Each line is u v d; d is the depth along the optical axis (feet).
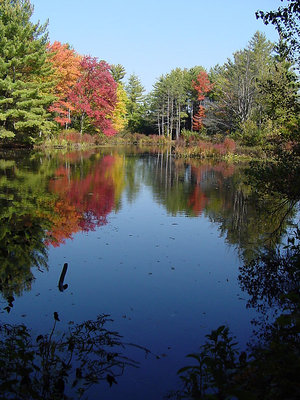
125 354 11.47
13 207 32.73
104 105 137.90
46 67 91.45
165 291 16.56
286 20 18.49
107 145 156.76
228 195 42.14
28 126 86.33
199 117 177.78
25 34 82.17
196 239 24.75
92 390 9.66
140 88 222.48
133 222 29.14
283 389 6.27
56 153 96.73
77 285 17.06
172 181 53.31
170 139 188.85
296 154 19.11
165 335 12.73
